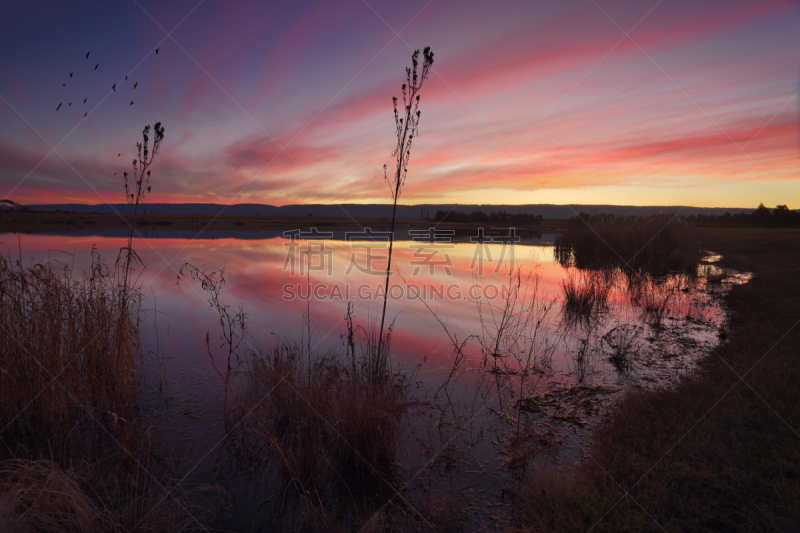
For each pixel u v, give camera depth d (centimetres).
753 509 254
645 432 344
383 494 295
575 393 447
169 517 263
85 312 443
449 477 312
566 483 284
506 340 630
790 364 457
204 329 666
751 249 1664
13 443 347
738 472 286
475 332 671
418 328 691
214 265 1376
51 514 244
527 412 406
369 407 341
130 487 291
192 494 292
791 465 284
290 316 754
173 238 2612
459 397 439
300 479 307
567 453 336
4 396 359
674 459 306
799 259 1330
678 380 468
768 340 549
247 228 4119
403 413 401
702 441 322
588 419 391
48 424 371
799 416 347
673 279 1153
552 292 980
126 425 369
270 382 434
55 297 427
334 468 321
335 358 527
